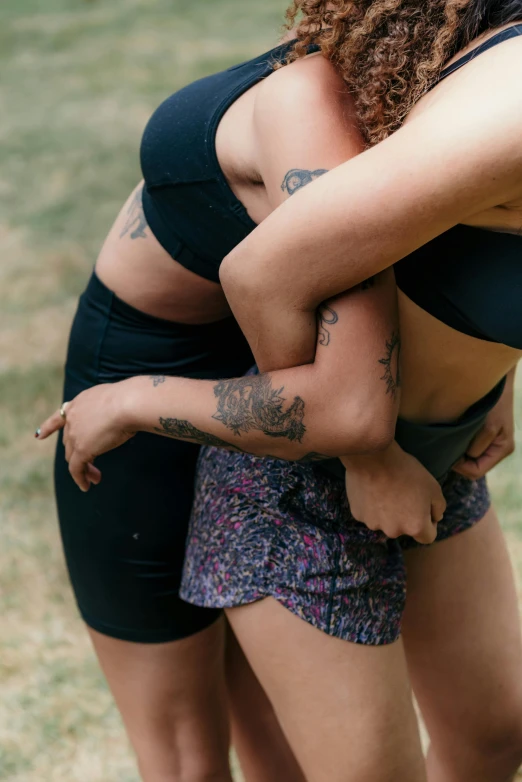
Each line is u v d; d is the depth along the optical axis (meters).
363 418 1.36
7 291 5.41
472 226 1.32
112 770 2.51
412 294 1.43
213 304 1.69
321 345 1.36
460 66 1.29
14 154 7.46
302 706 1.58
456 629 1.86
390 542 1.71
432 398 1.58
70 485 1.85
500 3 1.27
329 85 1.38
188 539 1.72
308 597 1.56
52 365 4.60
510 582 1.92
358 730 1.56
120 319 1.75
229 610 1.62
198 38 10.31
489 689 1.87
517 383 4.27
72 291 5.40
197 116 1.54
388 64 1.33
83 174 7.03
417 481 1.54
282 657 1.57
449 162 1.18
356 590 1.59
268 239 1.31
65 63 9.78
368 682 1.57
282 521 1.59
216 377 1.77
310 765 1.61
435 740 1.95
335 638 1.56
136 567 1.80
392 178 1.21
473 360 1.51
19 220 6.34
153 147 1.59
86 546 1.83
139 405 1.54
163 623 1.82
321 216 1.26
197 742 1.91
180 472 1.79
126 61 9.68
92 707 2.70
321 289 1.31
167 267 1.66
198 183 1.53
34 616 3.05
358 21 1.37
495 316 1.36
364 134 1.38
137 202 1.74
